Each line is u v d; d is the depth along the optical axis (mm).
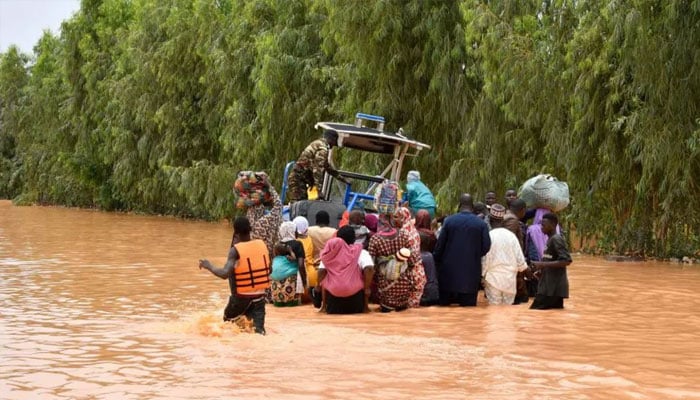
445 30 28688
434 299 15523
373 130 18781
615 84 23688
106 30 59312
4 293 16766
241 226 12070
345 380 9133
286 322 13438
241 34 39375
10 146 92438
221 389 8695
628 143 24734
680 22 23172
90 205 69688
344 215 16484
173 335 11961
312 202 16922
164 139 49906
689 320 13750
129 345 11172
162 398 8336
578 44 24203
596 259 26047
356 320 13719
